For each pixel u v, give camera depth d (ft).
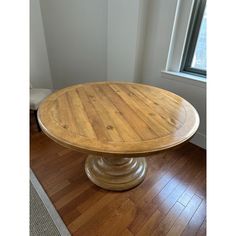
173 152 5.95
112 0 6.37
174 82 6.27
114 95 4.57
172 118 3.57
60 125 3.19
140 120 3.46
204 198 4.43
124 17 6.27
